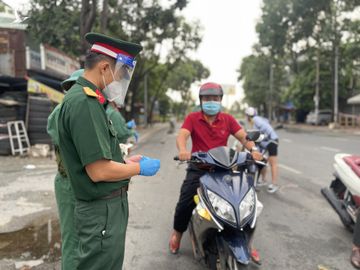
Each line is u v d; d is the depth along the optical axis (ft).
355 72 114.73
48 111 38.32
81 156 6.62
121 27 63.67
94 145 6.60
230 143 45.98
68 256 7.51
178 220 12.50
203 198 10.37
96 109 6.79
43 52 47.55
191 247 13.69
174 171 29.63
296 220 17.12
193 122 12.55
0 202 18.44
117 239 7.23
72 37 48.70
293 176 27.22
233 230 9.84
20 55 42.98
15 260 12.14
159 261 12.48
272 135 21.57
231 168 10.57
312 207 19.22
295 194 21.84
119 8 58.23
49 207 17.70
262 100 177.58
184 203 12.16
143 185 24.06
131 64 7.29
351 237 15.07
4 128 34.81
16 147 35.42
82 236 7.06
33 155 33.71
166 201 19.99
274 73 165.17
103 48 6.99
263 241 14.52
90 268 7.07
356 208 14.26
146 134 80.64
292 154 40.04
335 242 14.51
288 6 98.22
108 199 7.13
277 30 102.83
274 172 21.95
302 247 13.98
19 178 24.22
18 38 42.70
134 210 18.22
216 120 12.50
